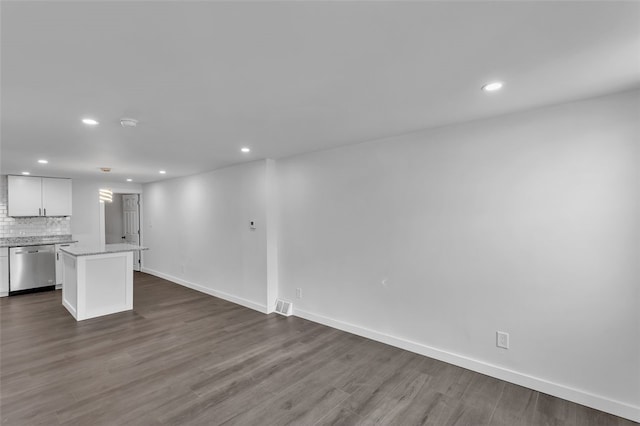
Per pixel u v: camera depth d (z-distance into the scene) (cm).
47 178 595
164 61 161
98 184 680
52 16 121
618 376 219
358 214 358
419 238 311
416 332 316
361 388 255
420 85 198
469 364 281
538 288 248
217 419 218
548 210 243
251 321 412
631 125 212
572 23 133
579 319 232
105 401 238
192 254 588
